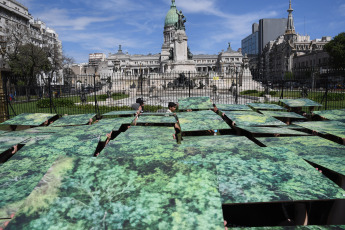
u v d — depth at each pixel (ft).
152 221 5.61
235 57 456.86
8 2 212.84
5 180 7.96
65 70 195.72
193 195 6.23
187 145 11.15
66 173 6.83
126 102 87.97
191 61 173.17
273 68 365.20
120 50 472.03
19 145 13.14
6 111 41.47
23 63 139.13
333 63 173.58
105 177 6.74
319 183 7.36
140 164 7.24
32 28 262.67
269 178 7.55
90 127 16.07
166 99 95.55
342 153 10.89
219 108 24.66
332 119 20.26
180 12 174.91
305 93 67.51
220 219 5.66
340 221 8.83
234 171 7.89
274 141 13.08
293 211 9.93
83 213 5.81
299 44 340.18
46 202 6.04
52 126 19.39
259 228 6.49
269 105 27.48
